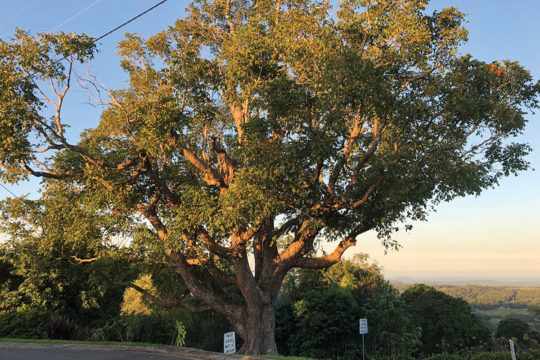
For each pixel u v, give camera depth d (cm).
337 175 1611
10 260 2728
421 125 1518
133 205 1800
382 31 1462
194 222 1648
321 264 1881
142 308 3042
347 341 3328
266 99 1513
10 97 1342
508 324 4834
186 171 2038
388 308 3244
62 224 2056
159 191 1886
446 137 1470
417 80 1510
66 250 2480
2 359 1278
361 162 1625
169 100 1496
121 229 1919
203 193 1627
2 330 2286
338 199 1641
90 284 2652
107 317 3066
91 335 2608
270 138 1546
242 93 1681
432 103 1465
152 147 1523
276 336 3656
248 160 1559
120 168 1680
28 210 2423
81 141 2017
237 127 1994
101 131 1925
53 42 1401
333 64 1331
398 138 1512
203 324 3912
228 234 1855
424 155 1478
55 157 1850
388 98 1318
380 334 3180
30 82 1408
